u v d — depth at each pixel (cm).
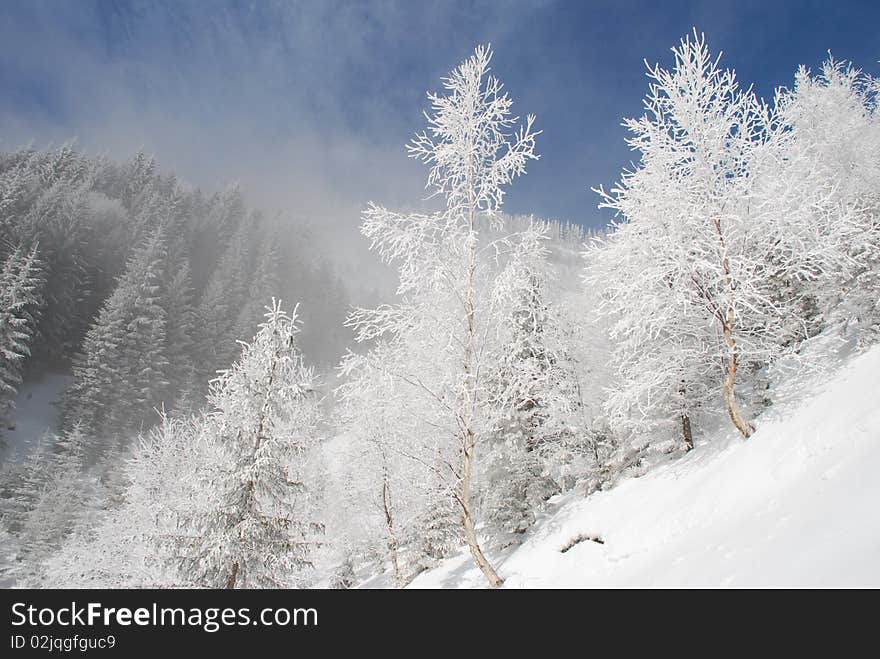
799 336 1341
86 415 4688
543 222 1149
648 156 1138
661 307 1085
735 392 1277
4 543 3488
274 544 1252
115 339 5253
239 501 1255
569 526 1283
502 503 1562
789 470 812
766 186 1048
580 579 984
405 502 1827
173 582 1228
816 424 859
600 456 1591
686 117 1085
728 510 848
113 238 7712
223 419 1288
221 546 1184
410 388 1114
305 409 1675
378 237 1110
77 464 4106
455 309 1153
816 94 1934
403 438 1187
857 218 1006
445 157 1151
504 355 1180
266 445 1258
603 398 1692
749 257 1044
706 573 635
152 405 5166
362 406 1167
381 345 1113
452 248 1139
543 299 1405
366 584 2289
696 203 1043
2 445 4244
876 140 1591
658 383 1145
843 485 621
